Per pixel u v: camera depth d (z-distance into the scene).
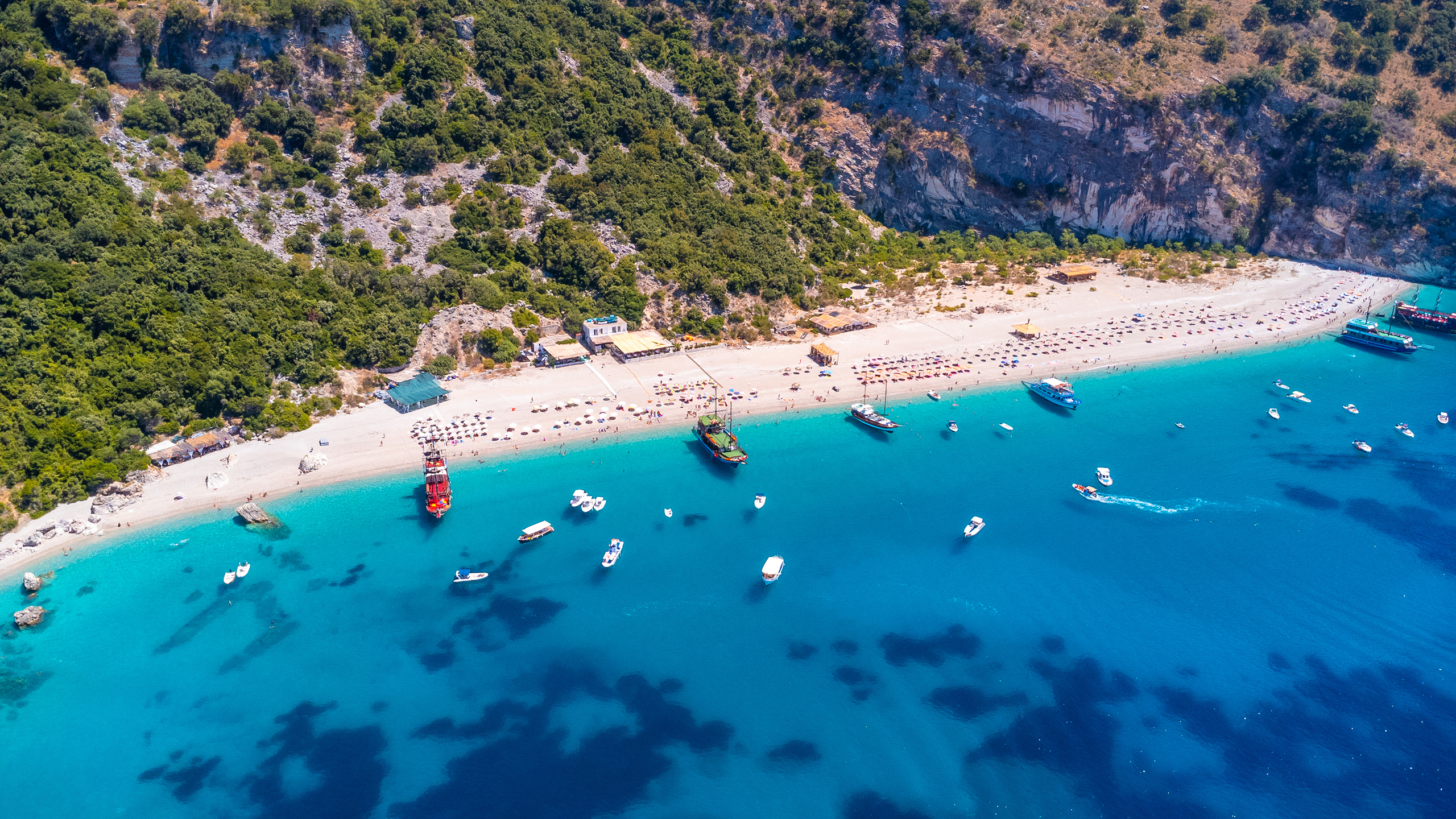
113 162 145.00
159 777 80.06
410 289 153.25
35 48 151.25
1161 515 117.25
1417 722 85.94
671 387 149.50
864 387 152.50
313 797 78.06
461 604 101.38
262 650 94.44
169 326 130.25
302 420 133.50
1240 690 89.69
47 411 116.38
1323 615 99.56
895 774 80.88
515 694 89.12
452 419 137.38
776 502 120.69
